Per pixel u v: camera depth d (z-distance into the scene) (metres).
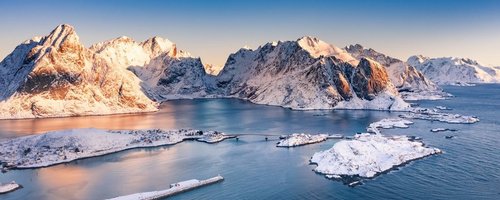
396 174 174.25
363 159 184.25
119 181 173.88
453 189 155.38
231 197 152.50
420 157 198.12
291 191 157.25
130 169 192.00
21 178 181.25
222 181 170.62
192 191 159.25
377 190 156.25
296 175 176.50
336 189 158.12
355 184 162.88
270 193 155.62
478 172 174.38
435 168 181.12
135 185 168.00
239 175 178.62
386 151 196.38
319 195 152.62
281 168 187.88
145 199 149.62
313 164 193.00
